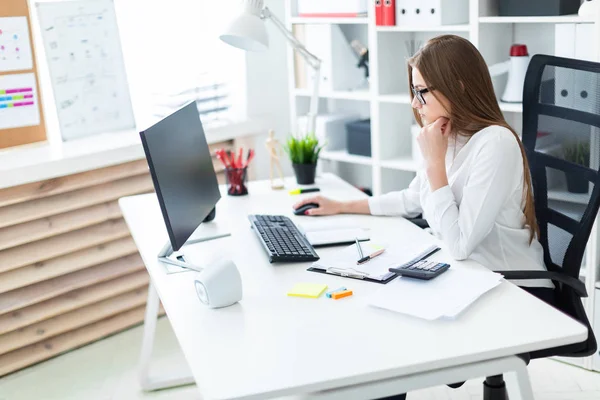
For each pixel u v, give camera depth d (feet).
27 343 10.57
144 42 12.29
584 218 7.11
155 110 12.32
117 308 11.40
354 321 5.75
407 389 5.18
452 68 7.09
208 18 12.76
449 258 6.94
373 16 11.03
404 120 11.91
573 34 9.18
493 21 9.75
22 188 10.22
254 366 5.16
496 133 7.00
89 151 10.72
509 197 7.13
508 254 7.28
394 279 6.49
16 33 10.78
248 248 7.56
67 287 10.82
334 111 13.28
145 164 11.43
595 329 9.62
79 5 11.35
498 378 7.38
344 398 5.07
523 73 9.98
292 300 6.22
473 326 5.54
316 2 11.92
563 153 7.36
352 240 7.57
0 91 10.75
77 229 10.89
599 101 7.09
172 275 6.95
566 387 9.35
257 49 9.47
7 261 10.26
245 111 13.20
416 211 8.36
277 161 9.85
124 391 9.82
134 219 8.61
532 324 5.52
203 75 12.75
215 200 8.39
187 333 5.71
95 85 11.60
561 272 7.31
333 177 10.12
